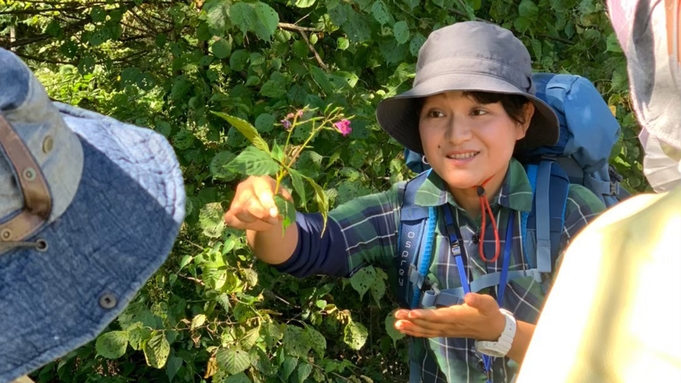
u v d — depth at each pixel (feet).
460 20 9.09
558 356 2.66
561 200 5.82
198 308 8.07
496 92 5.64
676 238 2.55
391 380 9.91
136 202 3.18
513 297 5.74
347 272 6.14
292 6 8.39
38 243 2.89
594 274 2.68
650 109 2.93
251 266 7.52
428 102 5.87
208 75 8.41
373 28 8.00
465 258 5.90
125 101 9.04
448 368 5.93
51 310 2.88
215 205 7.18
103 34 9.70
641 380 2.47
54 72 13.92
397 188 6.28
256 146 4.66
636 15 2.92
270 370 7.32
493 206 5.86
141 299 7.72
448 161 5.71
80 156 3.10
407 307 6.19
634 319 2.53
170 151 3.41
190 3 9.17
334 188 7.31
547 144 6.08
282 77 7.60
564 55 9.92
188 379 8.34
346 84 7.63
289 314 9.27
